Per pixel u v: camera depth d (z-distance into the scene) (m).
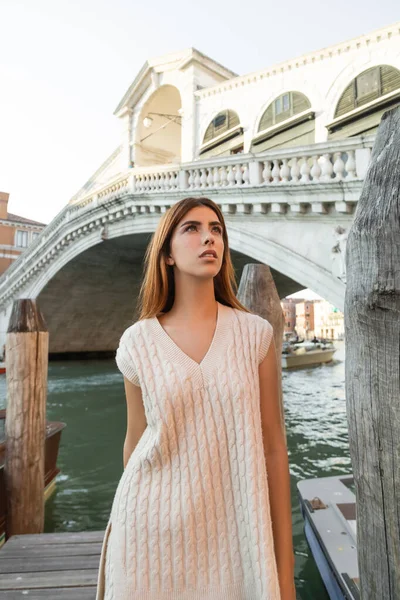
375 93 10.34
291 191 8.15
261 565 0.87
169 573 0.89
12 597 2.19
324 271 8.01
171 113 19.14
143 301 1.10
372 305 0.96
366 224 0.98
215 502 0.91
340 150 7.48
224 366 0.96
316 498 3.56
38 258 19.77
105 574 1.00
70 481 5.94
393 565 0.96
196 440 0.92
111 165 19.53
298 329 89.62
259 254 9.21
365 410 1.01
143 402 0.99
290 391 14.90
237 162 9.45
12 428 3.70
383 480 0.97
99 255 18.30
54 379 16.81
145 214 13.38
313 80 11.77
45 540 2.88
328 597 3.14
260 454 0.93
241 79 13.79
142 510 0.91
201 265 1.00
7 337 3.81
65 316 23.41
